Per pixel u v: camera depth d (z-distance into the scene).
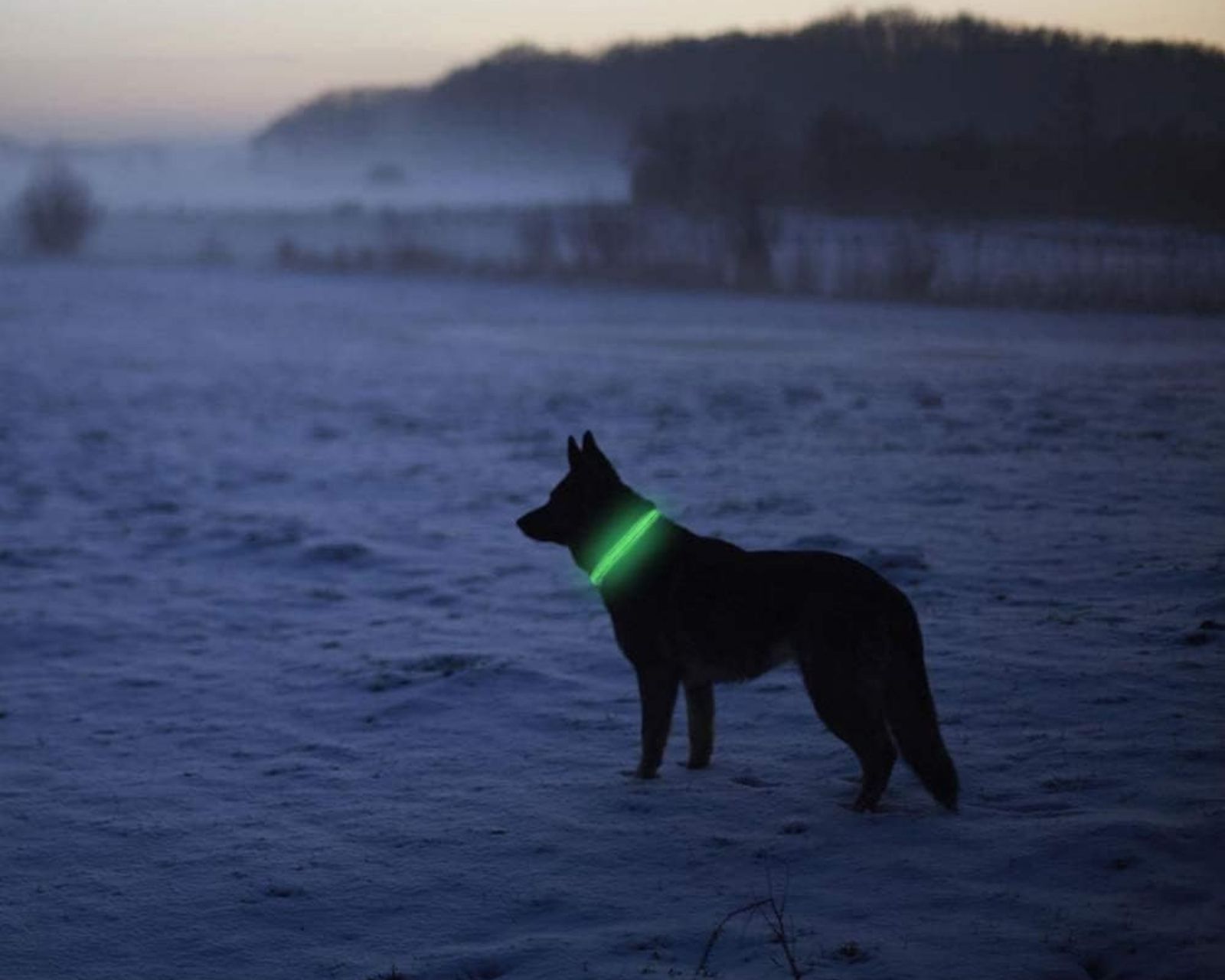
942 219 65.94
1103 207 64.75
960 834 4.33
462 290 47.31
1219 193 62.44
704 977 3.47
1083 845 4.10
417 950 3.82
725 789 5.00
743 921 3.81
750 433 16.30
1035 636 6.75
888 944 3.56
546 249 55.56
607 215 54.50
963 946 3.53
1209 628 6.60
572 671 6.90
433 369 26.06
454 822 4.82
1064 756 5.02
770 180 61.56
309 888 4.30
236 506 13.05
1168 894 3.74
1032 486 11.56
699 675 5.06
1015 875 3.97
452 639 7.75
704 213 57.84
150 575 10.12
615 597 5.15
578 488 5.29
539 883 4.22
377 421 19.28
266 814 5.05
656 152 69.38
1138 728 5.26
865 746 4.59
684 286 45.03
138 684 7.20
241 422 19.73
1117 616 7.03
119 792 5.42
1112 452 13.37
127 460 16.34
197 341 33.16
